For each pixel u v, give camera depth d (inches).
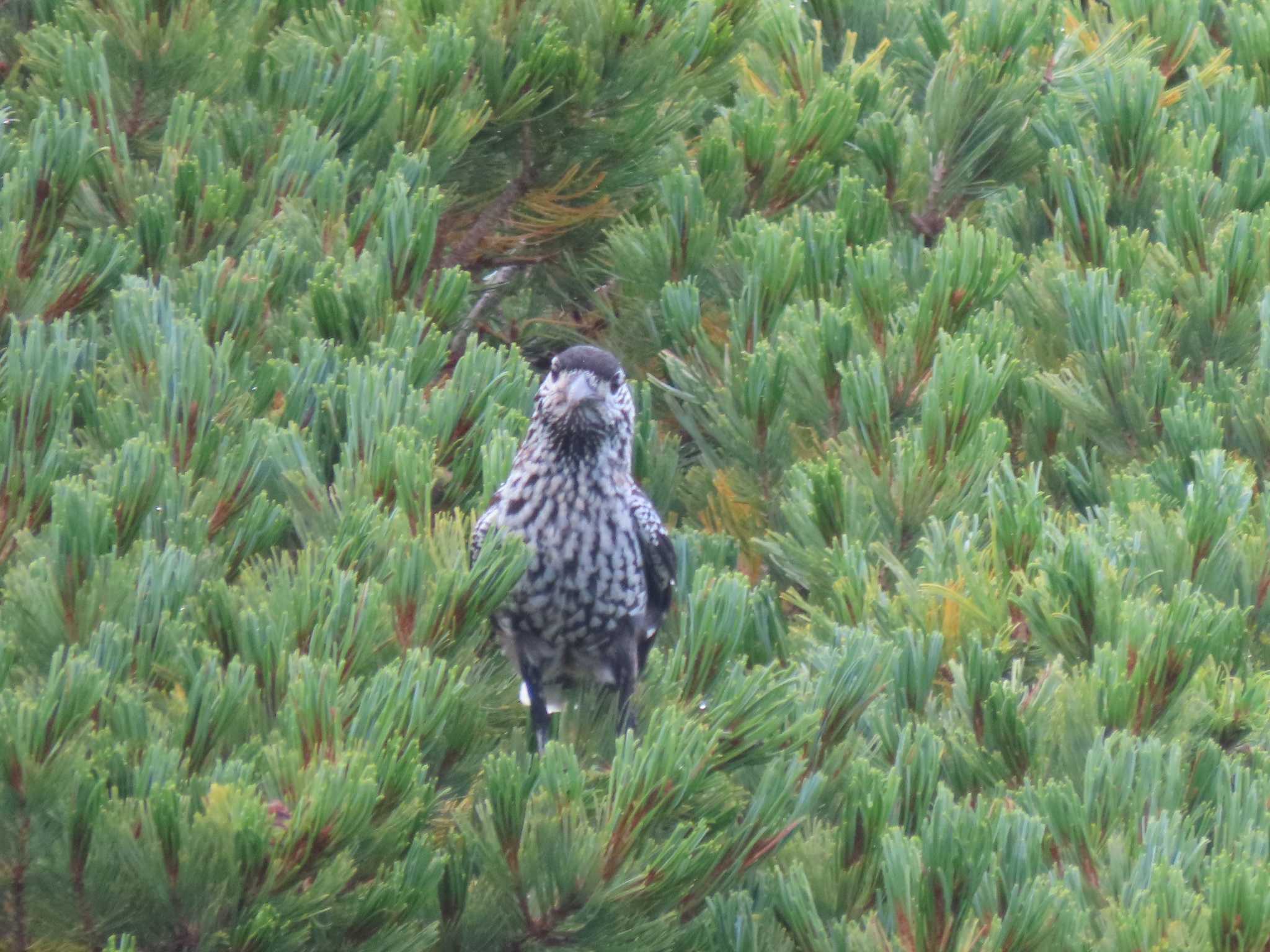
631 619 329.7
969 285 353.4
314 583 220.8
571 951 221.1
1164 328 388.5
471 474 298.8
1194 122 476.7
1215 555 293.3
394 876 203.2
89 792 189.5
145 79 383.2
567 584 319.9
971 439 323.3
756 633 301.7
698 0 438.0
